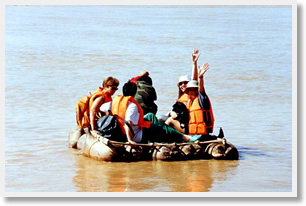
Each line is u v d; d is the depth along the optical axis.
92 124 23.23
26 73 44.69
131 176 20.28
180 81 24.73
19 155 23.00
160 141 23.11
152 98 24.50
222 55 58.72
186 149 22.62
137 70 48.16
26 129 27.44
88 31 79.38
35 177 20.09
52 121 29.27
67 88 39.09
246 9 131.88
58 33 75.62
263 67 50.81
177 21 97.56
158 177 20.20
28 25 84.06
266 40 72.62
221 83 42.38
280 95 37.91
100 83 41.66
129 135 22.44
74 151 23.84
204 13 118.06
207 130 23.38
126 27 85.94
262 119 30.47
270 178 20.25
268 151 24.19
